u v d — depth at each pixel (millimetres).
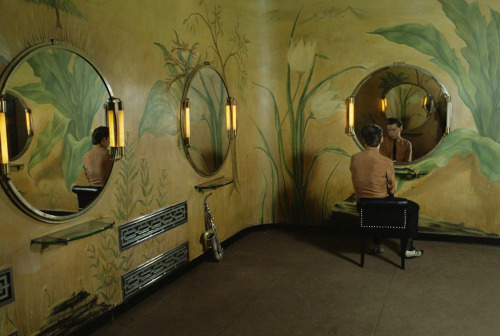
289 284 3471
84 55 2529
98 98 2666
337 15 4660
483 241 4430
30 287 2266
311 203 4992
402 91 4539
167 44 3414
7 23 2092
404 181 4625
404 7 4449
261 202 5125
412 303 3070
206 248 4078
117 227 2908
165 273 3463
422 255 4121
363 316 2885
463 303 3053
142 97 3117
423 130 4516
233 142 4605
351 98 4664
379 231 3742
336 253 4234
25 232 2227
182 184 3680
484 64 4258
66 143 2445
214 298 3223
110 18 2781
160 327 2781
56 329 2443
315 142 4887
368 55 4609
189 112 3695
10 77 2090
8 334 2148
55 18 2361
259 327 2758
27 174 2199
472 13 4242
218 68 4258
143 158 3152
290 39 4828
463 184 4441
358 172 3883
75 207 2529
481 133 4340
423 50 4434
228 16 4438
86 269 2650
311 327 2746
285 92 4918
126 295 3020
